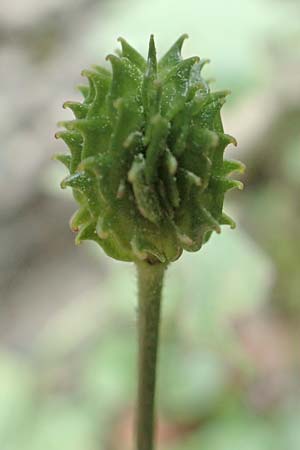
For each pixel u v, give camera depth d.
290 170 0.19
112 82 0.07
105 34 0.13
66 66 0.23
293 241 0.18
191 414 0.14
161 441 0.14
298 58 0.18
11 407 0.13
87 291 0.19
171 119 0.07
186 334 0.12
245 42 0.12
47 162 0.20
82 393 0.16
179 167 0.07
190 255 0.12
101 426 0.15
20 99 0.22
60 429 0.13
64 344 0.16
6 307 0.19
